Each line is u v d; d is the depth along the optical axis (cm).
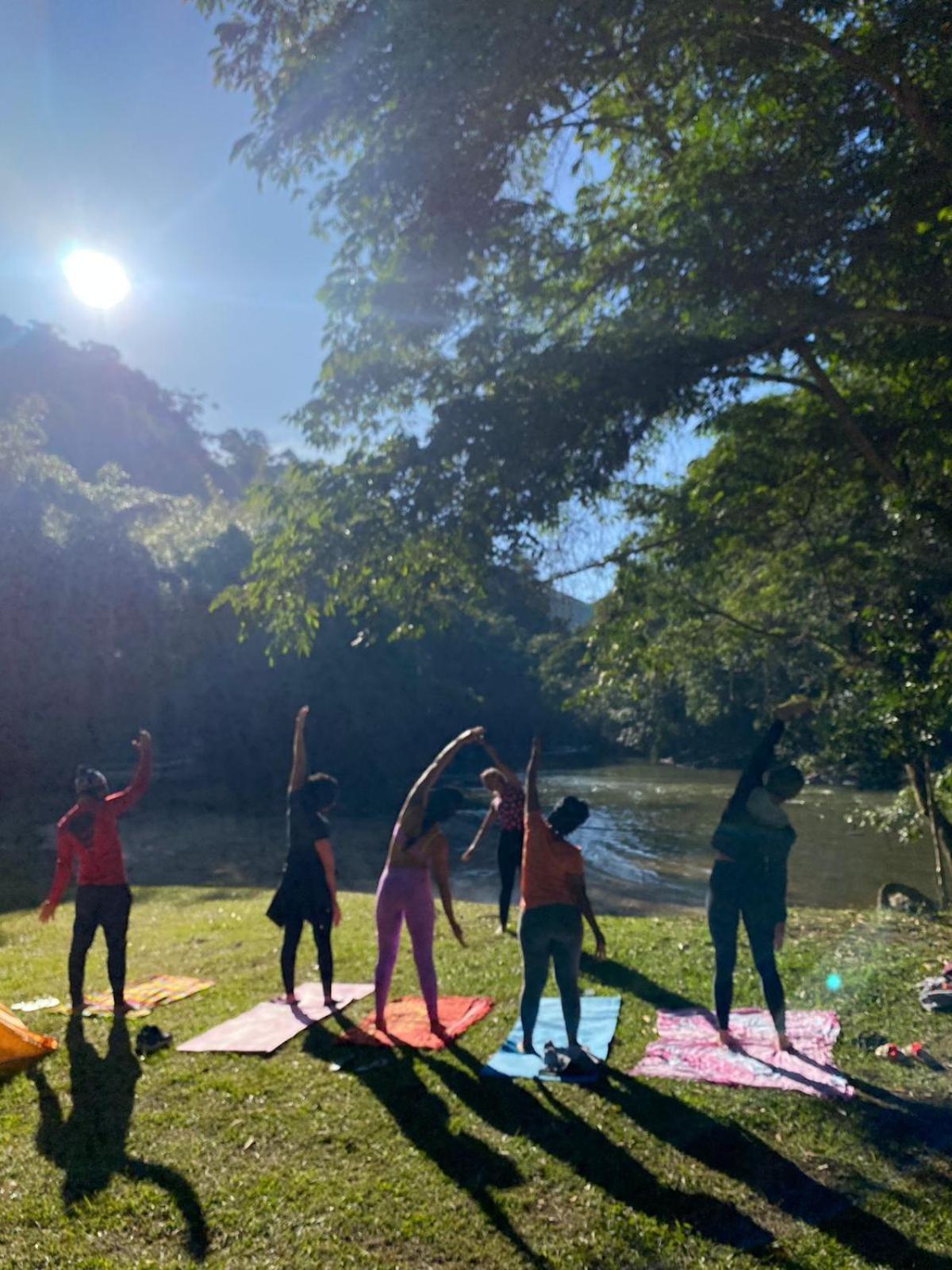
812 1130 495
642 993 727
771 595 1336
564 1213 429
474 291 898
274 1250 407
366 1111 530
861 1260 389
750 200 820
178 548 3325
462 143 813
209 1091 564
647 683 1405
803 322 845
